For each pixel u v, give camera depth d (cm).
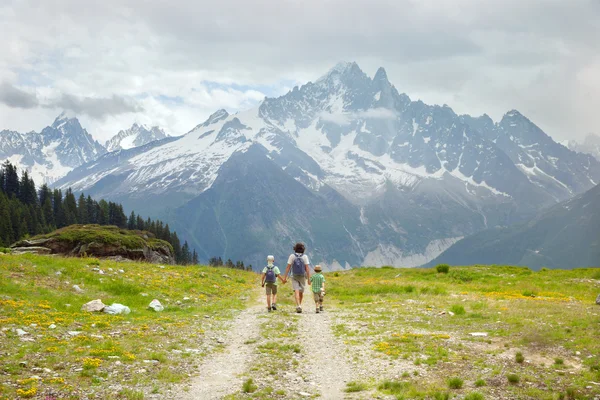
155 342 1580
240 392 1151
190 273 3516
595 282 3531
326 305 2708
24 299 1952
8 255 2752
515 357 1397
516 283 3641
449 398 1086
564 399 1073
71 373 1180
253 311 2402
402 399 1088
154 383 1176
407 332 1788
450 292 3114
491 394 1109
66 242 4806
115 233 5366
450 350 1501
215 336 1756
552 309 2180
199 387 1180
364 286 3566
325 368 1386
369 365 1392
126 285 2578
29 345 1366
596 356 1362
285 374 1319
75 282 2444
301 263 2380
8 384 1053
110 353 1377
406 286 3325
